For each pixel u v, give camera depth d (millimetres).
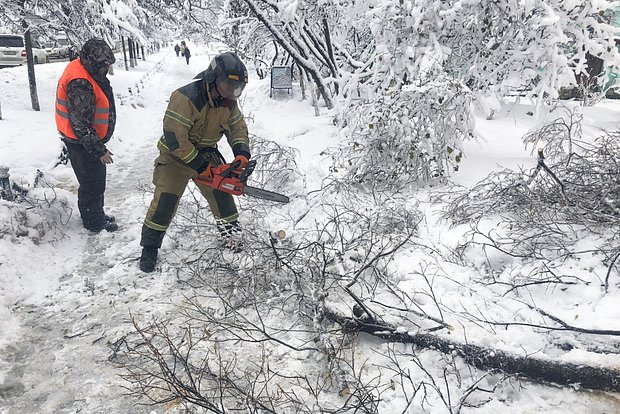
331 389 2531
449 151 4750
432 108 4836
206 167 3557
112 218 4680
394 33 5805
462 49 6078
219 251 3787
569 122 5973
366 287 3225
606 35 5719
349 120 5855
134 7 12664
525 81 5719
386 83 5883
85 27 10094
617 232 3256
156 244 3754
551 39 5316
